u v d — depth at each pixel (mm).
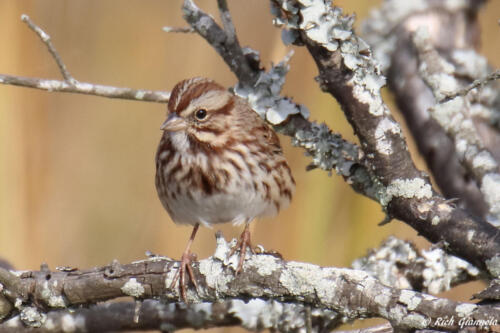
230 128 10109
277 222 12867
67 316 9719
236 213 10289
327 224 12789
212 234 13359
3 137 13672
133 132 14102
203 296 8320
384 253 9523
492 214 9023
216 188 10078
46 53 14148
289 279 7980
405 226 12703
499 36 13727
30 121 13969
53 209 13719
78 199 13805
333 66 8531
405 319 7527
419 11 12492
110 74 14094
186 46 14047
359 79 8500
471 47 12398
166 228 13594
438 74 9930
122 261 13516
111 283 8422
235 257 8250
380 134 8484
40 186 13781
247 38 13391
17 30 13977
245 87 9305
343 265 12617
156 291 8383
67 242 13570
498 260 7938
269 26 13383
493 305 7348
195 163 10039
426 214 8383
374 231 12695
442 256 9406
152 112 14109
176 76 14023
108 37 14188
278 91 9195
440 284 9398
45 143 13992
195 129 9992
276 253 9148
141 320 9734
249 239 10242
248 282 8133
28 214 13602
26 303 8641
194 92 10039
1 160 13586
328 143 9094
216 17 13656
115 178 13922
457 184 11008
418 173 8516
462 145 9461
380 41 12453
